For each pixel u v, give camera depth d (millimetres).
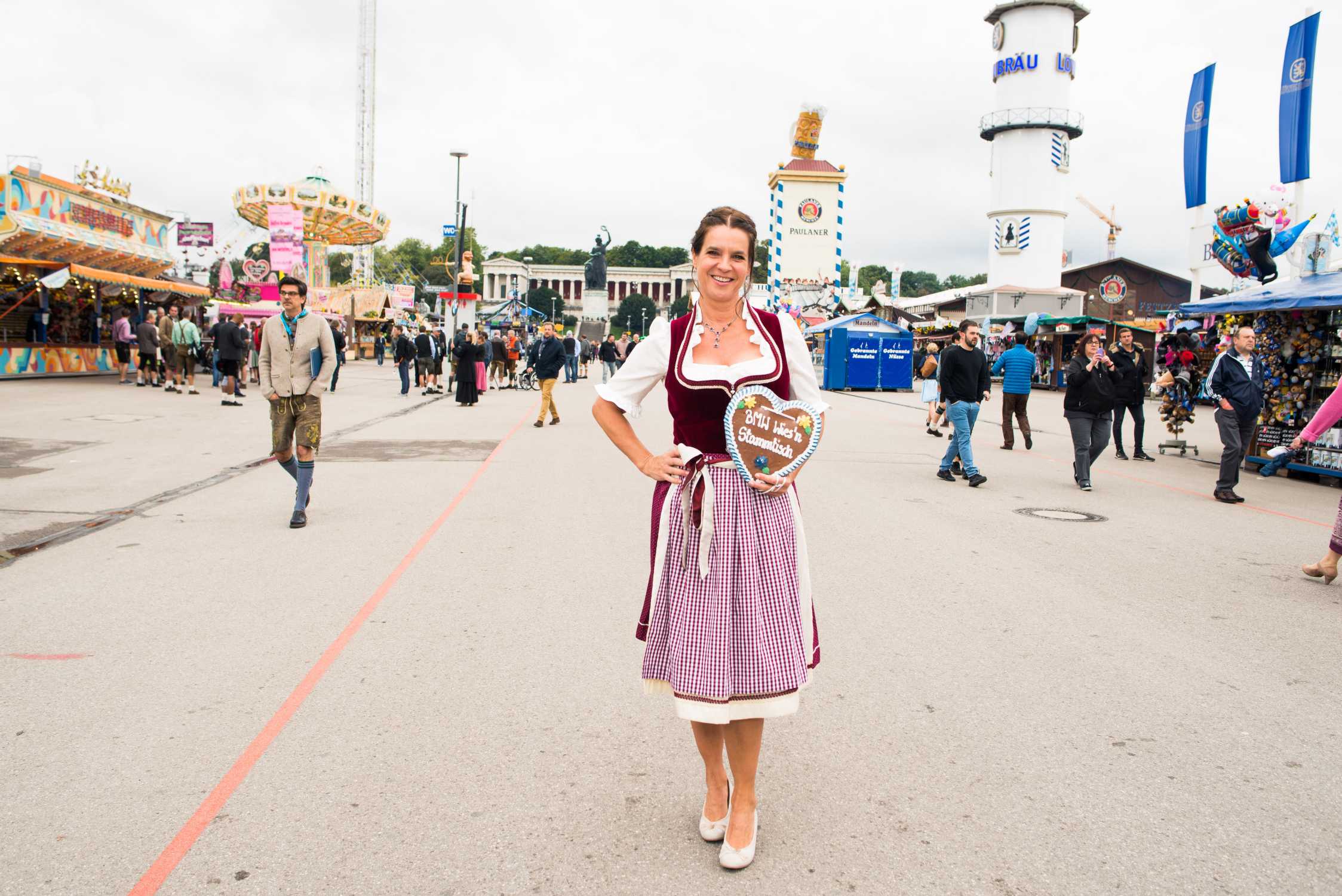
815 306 36000
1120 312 41500
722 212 2678
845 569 6141
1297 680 4188
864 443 14148
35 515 7277
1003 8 43719
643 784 3102
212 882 2480
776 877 2561
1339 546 5871
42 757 3211
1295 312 11383
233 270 64688
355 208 47500
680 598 2609
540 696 3834
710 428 2654
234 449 11297
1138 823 2875
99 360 24391
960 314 49656
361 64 67500
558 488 9156
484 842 2713
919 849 2719
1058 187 44344
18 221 20062
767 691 2561
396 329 41156
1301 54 13266
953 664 4309
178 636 4520
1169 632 4863
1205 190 17125
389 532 6992
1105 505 8930
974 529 7586
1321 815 2943
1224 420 9203
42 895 2404
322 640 4492
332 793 2988
